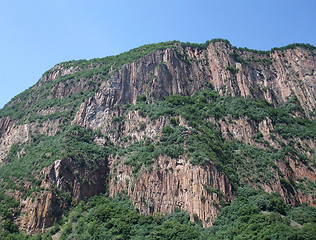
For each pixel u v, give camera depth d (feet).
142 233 261.24
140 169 322.96
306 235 232.53
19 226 274.57
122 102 410.72
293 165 362.74
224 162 333.83
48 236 268.41
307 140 396.57
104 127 384.27
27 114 447.01
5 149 409.69
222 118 399.85
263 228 244.22
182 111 384.27
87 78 452.76
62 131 388.98
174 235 251.80
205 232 262.06
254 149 372.38
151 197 301.84
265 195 297.33
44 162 322.55
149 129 368.48
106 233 261.65
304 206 320.70
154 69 447.83
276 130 395.14
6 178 317.83
